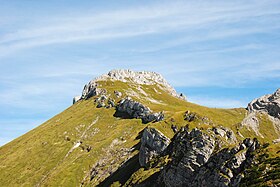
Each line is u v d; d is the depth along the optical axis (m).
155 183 172.62
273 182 110.19
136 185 181.25
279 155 121.31
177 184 154.62
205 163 143.50
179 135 183.62
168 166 164.75
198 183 140.00
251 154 127.19
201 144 155.25
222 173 129.12
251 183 115.94
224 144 155.50
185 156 155.38
